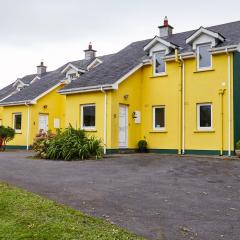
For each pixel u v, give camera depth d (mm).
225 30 21875
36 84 31438
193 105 20203
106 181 10914
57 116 28984
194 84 20234
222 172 12703
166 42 21188
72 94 22656
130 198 8703
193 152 20016
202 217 7188
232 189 9844
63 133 18234
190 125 20250
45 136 18734
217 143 19203
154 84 21875
